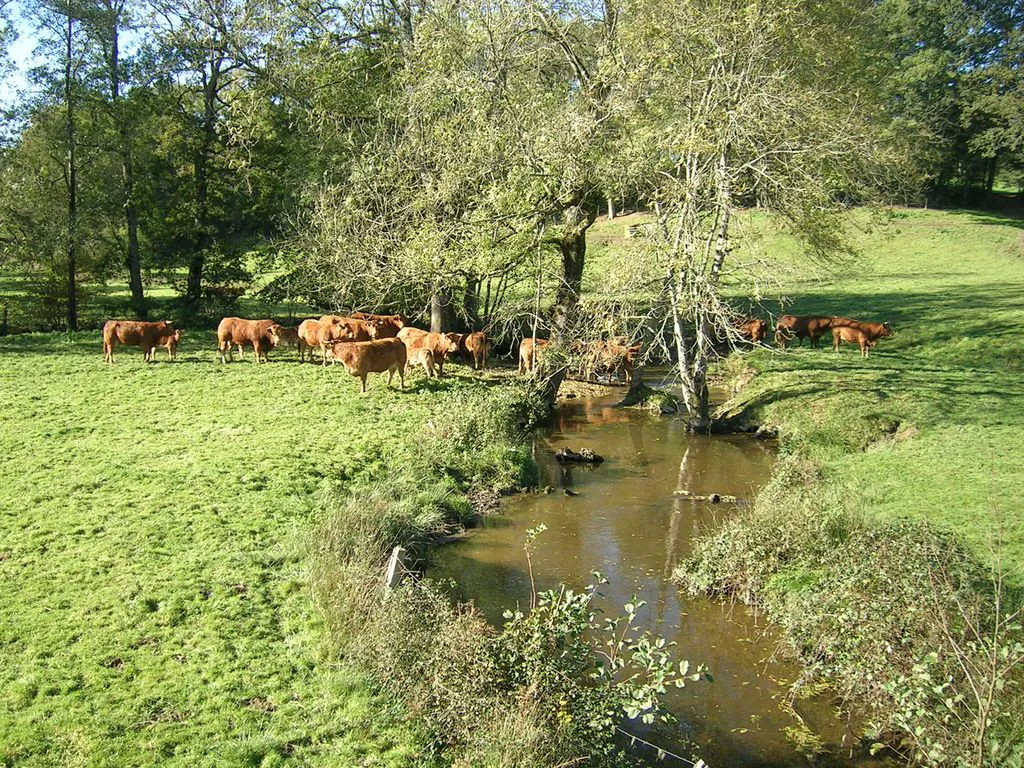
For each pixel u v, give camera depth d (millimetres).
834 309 32656
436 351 21625
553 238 18969
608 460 16766
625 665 8438
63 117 28641
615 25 17672
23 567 9242
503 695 6797
